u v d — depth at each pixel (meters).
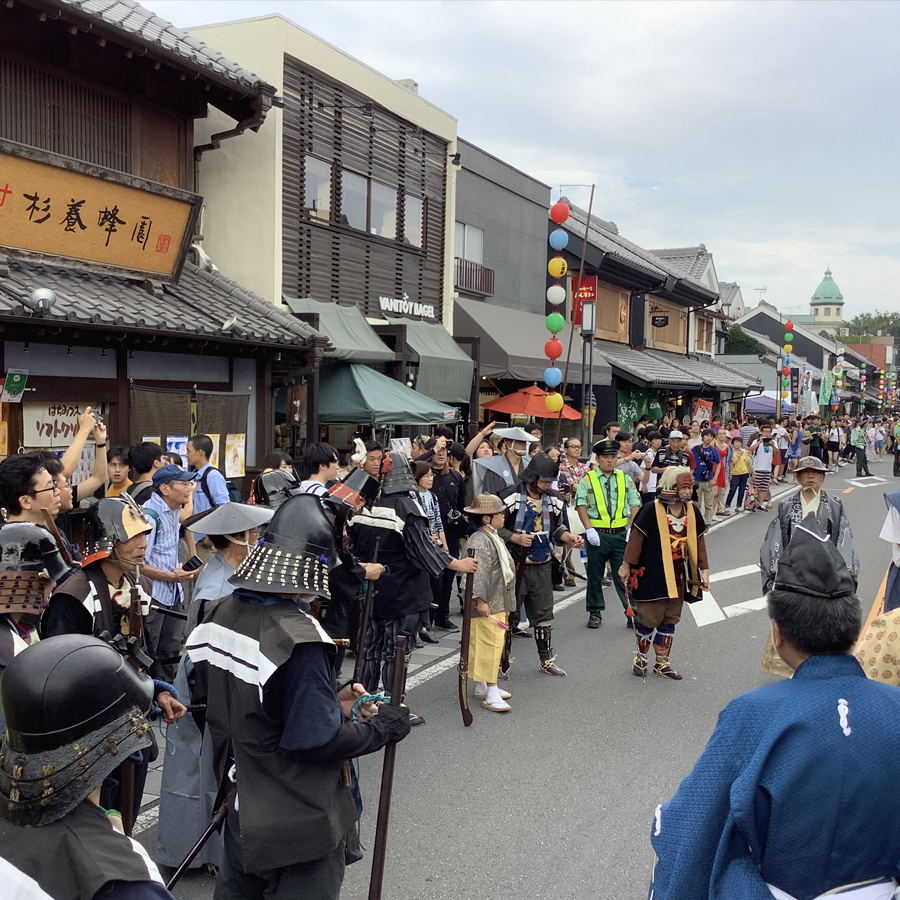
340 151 13.54
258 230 12.16
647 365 26.16
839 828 1.96
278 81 12.03
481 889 3.94
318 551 2.63
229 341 9.45
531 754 5.48
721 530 15.94
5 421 7.81
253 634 2.54
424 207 15.91
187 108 10.59
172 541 5.62
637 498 8.76
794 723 2.00
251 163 12.14
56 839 1.57
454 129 16.56
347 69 13.38
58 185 8.23
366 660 5.88
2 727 2.40
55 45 8.81
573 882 4.00
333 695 2.52
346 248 13.86
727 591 10.66
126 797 3.05
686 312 34.69
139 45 8.96
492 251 20.42
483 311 18.78
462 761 5.36
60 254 8.59
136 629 3.55
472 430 16.06
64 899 1.53
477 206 19.66
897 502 4.87
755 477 18.97
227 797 2.71
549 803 4.80
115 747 1.65
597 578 8.76
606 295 25.80
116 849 1.60
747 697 2.12
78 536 8.28
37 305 7.21
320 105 13.00
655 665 7.25
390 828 4.50
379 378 12.90
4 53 8.48
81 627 3.34
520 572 7.05
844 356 78.88
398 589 5.88
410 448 11.59
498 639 6.26
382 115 14.49
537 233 22.58
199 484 6.61
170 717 3.54
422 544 5.79
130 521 3.47
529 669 7.38
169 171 10.52
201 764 3.83
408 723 2.80
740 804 1.95
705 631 8.79
